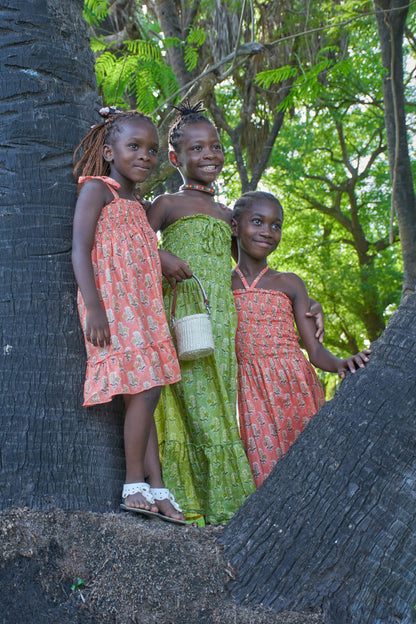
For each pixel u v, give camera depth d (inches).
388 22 262.2
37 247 113.8
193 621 93.8
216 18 357.7
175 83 237.6
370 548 96.0
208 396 135.3
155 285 119.1
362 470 98.9
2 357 109.9
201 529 106.2
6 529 99.0
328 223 757.3
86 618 93.2
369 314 658.8
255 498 105.8
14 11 119.6
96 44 250.8
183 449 133.4
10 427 106.8
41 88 118.6
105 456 110.4
